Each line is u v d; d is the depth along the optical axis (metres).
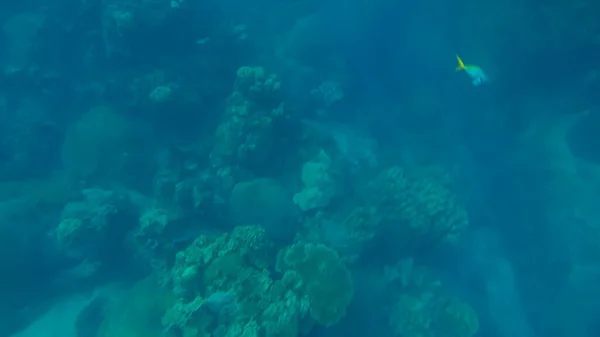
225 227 10.75
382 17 16.30
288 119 12.30
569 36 12.38
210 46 14.30
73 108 15.09
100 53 14.58
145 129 13.09
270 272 8.65
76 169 12.69
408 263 10.35
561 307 10.82
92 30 14.87
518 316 10.73
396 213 10.58
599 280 10.88
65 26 15.46
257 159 11.59
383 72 15.88
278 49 16.62
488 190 13.04
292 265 8.55
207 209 10.80
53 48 15.43
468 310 9.70
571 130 13.05
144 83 13.11
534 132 13.49
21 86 15.16
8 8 16.88
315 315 7.84
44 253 11.23
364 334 9.12
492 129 13.89
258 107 11.89
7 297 10.50
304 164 12.01
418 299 9.73
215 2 16.75
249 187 10.90
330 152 12.92
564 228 11.85
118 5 13.38
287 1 18.89
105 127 12.79
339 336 8.64
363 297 9.56
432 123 14.53
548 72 13.34
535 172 12.90
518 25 12.98
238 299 7.70
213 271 8.19
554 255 11.58
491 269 11.42
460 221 10.87
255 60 15.43
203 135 13.34
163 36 13.56
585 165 12.51
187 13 13.87
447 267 11.27
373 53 16.23
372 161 13.45
